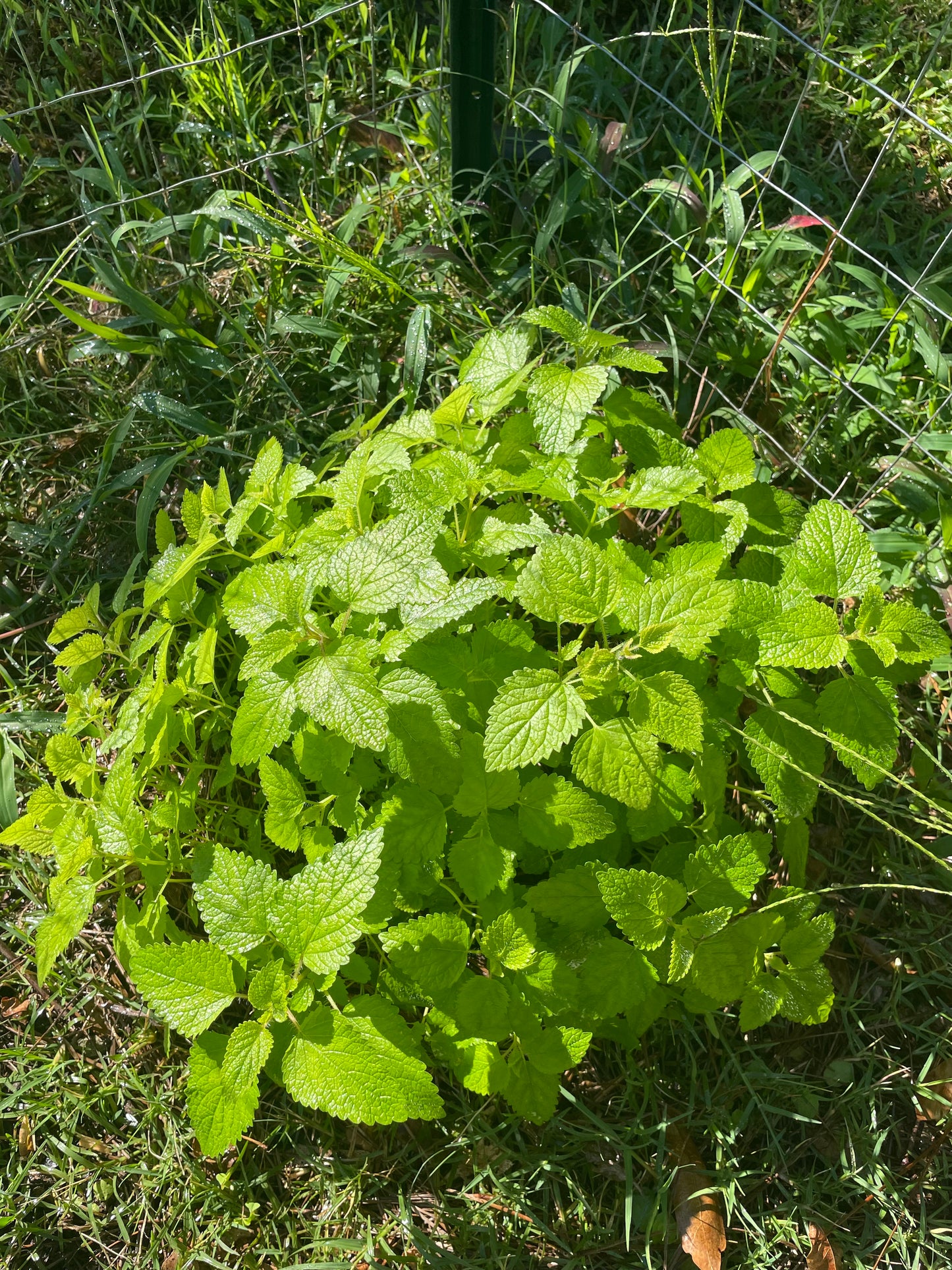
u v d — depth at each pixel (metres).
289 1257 1.84
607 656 1.62
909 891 2.14
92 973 2.08
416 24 2.94
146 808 2.17
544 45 2.85
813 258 2.73
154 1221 1.88
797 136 2.99
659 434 1.98
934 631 1.79
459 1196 1.87
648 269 2.79
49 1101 1.96
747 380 2.66
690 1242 1.82
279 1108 1.93
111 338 2.52
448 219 2.75
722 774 1.80
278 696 1.62
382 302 2.71
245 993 1.97
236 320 2.63
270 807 1.70
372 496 1.92
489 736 1.55
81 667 1.95
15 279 2.76
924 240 2.81
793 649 1.78
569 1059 1.64
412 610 1.60
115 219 2.80
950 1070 2.00
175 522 2.54
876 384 2.52
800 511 2.06
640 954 1.69
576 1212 1.88
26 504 2.57
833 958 2.11
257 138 2.89
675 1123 1.95
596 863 1.69
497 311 2.71
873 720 1.81
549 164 2.72
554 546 1.62
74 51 3.03
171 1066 2.00
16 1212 1.88
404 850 1.65
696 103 2.97
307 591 1.60
